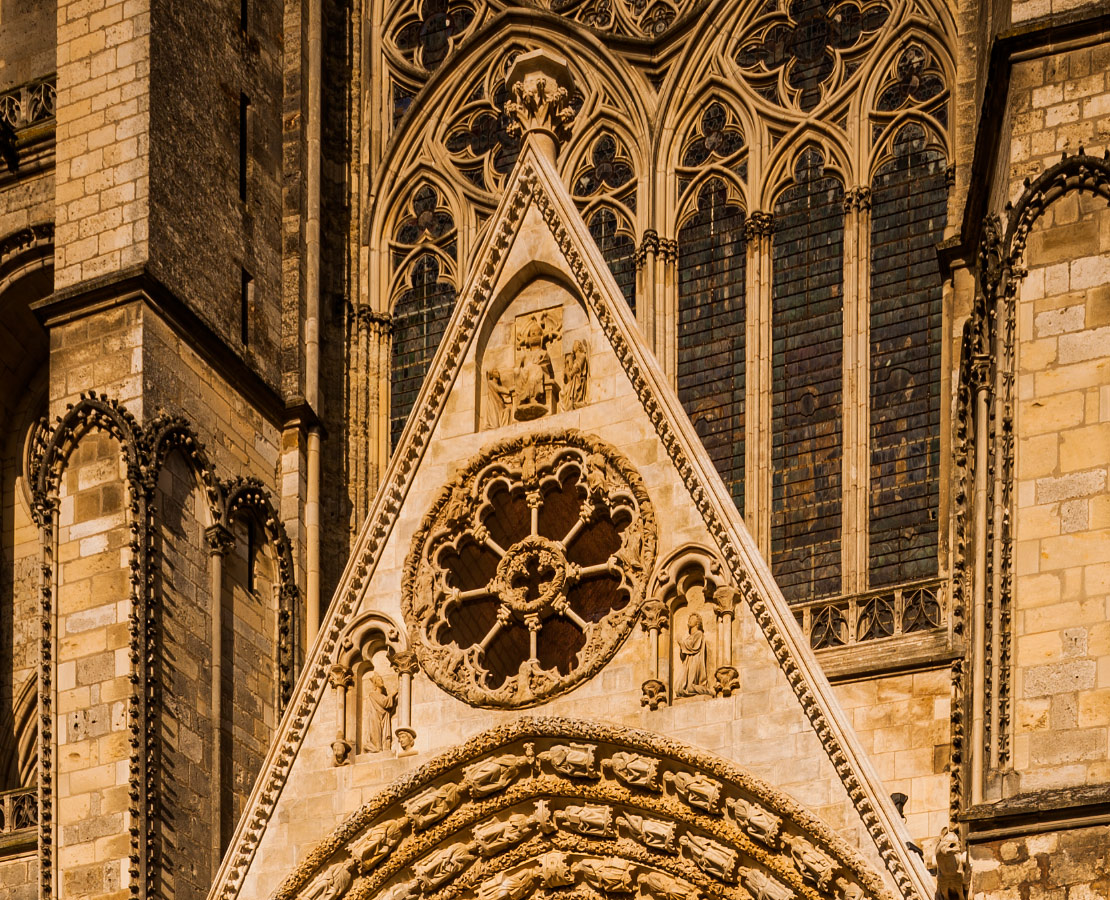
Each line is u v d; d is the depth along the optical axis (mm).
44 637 50500
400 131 61281
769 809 43281
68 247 53688
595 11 60781
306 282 58594
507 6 61312
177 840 48812
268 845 46844
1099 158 43125
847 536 53125
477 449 48656
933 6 56594
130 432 51000
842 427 54156
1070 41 44125
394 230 60812
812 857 42500
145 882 47594
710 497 45938
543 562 47188
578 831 45406
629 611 45844
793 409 54938
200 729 50406
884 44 56844
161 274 53062
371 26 62812
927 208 55250
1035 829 39312
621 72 59312
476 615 47938
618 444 47344
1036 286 43000
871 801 42312
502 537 48250
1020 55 44312
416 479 48875
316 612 55156
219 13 57781
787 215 56594
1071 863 38969
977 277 45094
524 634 47469
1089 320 42500
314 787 47031
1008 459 42062
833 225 56094
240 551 53438
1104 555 41000
